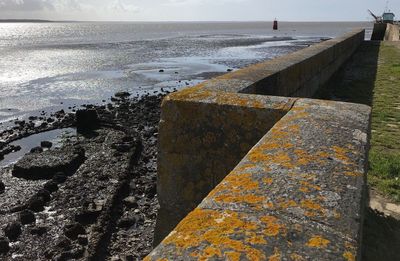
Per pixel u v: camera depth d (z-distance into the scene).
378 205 4.42
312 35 97.88
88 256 7.11
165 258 1.26
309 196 1.64
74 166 11.78
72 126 16.66
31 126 16.97
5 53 52.06
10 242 7.76
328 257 1.28
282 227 1.42
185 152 3.50
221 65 36.97
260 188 1.70
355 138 2.38
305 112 2.89
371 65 14.73
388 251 3.54
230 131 3.32
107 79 29.78
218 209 1.55
